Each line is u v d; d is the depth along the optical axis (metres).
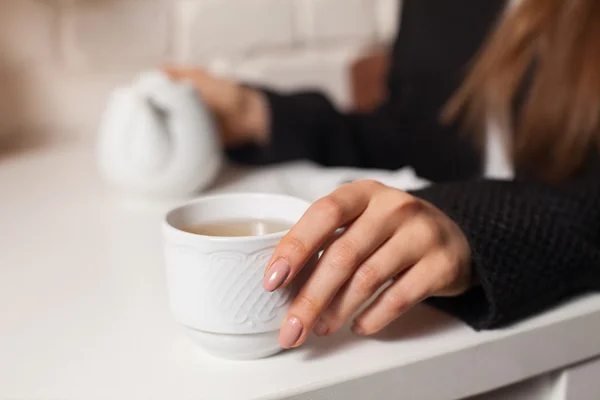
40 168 0.99
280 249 0.50
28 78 1.11
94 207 0.79
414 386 0.53
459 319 0.57
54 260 0.66
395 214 0.53
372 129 1.07
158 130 0.77
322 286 0.51
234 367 0.52
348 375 0.51
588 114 0.76
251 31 1.21
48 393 0.49
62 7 1.09
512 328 0.56
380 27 1.34
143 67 1.17
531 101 0.81
